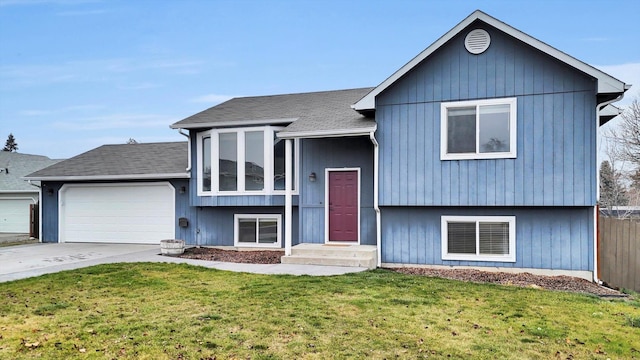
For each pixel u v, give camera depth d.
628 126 25.47
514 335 5.45
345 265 10.48
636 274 8.75
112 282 8.48
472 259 10.43
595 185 9.34
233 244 14.52
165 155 17.52
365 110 11.09
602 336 5.46
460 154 10.27
